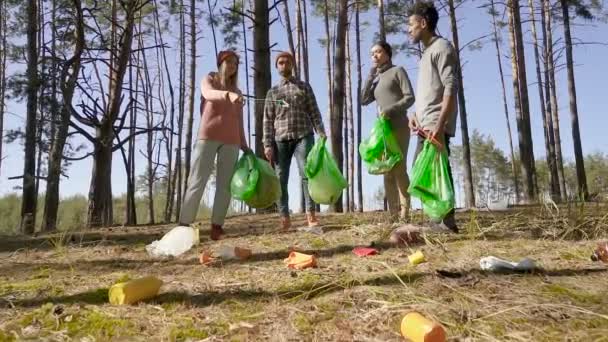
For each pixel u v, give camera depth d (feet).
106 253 13.93
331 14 70.23
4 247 16.37
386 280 9.23
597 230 14.11
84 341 6.88
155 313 7.98
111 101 31.99
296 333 6.89
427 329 6.21
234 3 58.18
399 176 16.48
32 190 45.11
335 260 11.60
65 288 9.75
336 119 33.91
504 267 9.77
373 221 17.88
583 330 6.61
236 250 12.42
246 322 7.30
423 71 14.01
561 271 9.67
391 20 59.16
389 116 16.02
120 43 32.58
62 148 37.63
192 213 14.39
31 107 44.01
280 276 10.10
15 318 7.93
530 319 7.02
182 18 71.72
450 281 8.95
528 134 50.06
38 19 55.72
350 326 7.05
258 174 15.29
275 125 16.61
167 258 12.78
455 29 51.55
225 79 14.97
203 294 8.98
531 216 18.25
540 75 70.38
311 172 15.84
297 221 21.07
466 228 15.10
